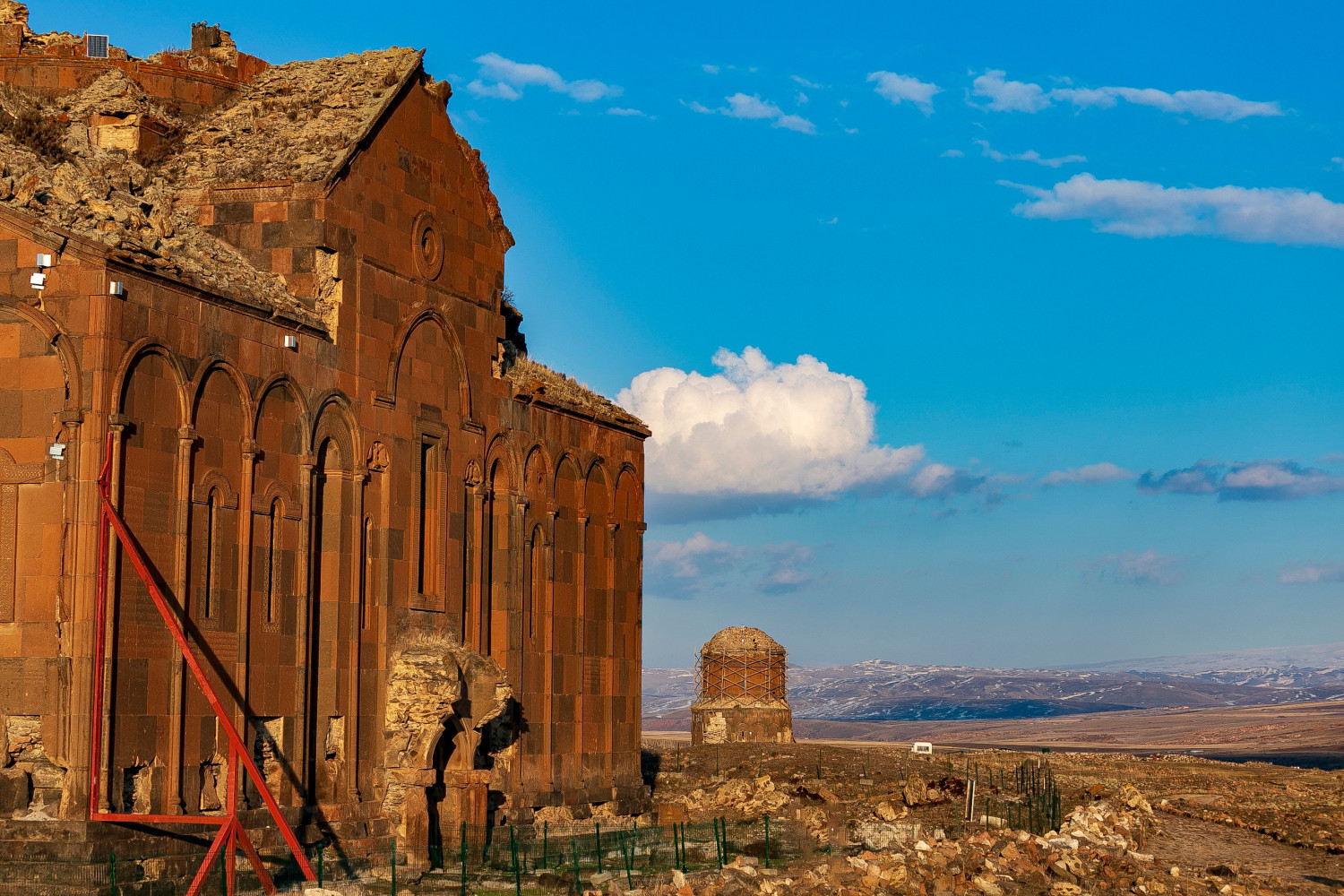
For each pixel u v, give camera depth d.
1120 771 82.69
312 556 37.22
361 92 42.75
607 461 54.75
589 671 52.50
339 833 37.12
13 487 30.75
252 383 35.28
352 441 39.34
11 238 31.30
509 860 40.19
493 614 46.78
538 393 49.00
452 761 42.09
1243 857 43.53
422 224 43.34
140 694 31.00
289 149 40.78
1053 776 75.06
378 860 37.22
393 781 39.44
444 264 44.53
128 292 31.33
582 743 51.50
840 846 44.31
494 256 47.44
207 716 32.94
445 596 43.09
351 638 38.69
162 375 32.34
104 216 33.38
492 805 45.69
